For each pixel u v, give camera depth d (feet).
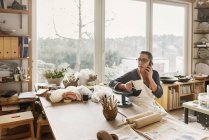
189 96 16.11
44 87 10.19
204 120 10.86
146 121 5.16
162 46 16.11
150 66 8.10
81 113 6.37
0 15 10.51
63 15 12.36
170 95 14.47
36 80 11.70
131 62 14.69
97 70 13.37
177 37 16.83
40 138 9.72
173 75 16.34
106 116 5.66
